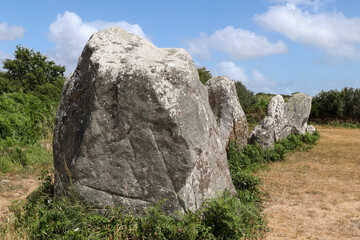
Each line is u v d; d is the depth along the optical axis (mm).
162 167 3994
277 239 4469
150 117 3908
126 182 4078
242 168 8453
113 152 4047
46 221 3936
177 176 3980
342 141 14539
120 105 3949
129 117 3957
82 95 4371
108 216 4074
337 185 7227
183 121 3920
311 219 5230
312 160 10031
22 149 8836
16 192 5922
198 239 3977
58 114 4762
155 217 3914
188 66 4238
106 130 4008
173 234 3789
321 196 6434
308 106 14828
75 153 4195
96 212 4137
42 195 4965
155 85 3869
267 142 10703
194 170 4219
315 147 12711
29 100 11828
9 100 11227
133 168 4051
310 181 7523
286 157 10531
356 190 6855
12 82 17797
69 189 4273
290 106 14445
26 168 7367
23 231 4043
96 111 3988
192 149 3971
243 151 9633
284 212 5520
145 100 3893
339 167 9062
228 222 4008
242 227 4391
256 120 19109
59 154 4590
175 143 3922
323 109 22391
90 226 3889
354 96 21766
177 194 4031
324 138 15570
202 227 3939
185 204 4016
